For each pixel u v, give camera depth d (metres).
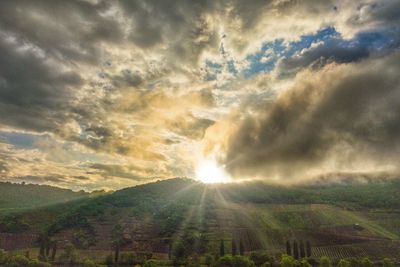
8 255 190.50
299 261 182.00
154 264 184.38
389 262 187.25
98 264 194.00
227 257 181.75
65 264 192.38
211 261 189.50
